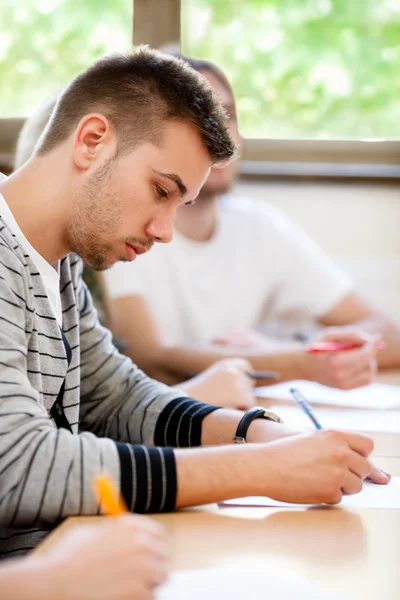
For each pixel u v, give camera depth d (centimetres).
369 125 288
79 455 88
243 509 95
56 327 111
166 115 112
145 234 115
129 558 61
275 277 247
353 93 289
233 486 93
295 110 289
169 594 66
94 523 85
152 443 131
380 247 281
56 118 117
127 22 284
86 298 143
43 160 116
